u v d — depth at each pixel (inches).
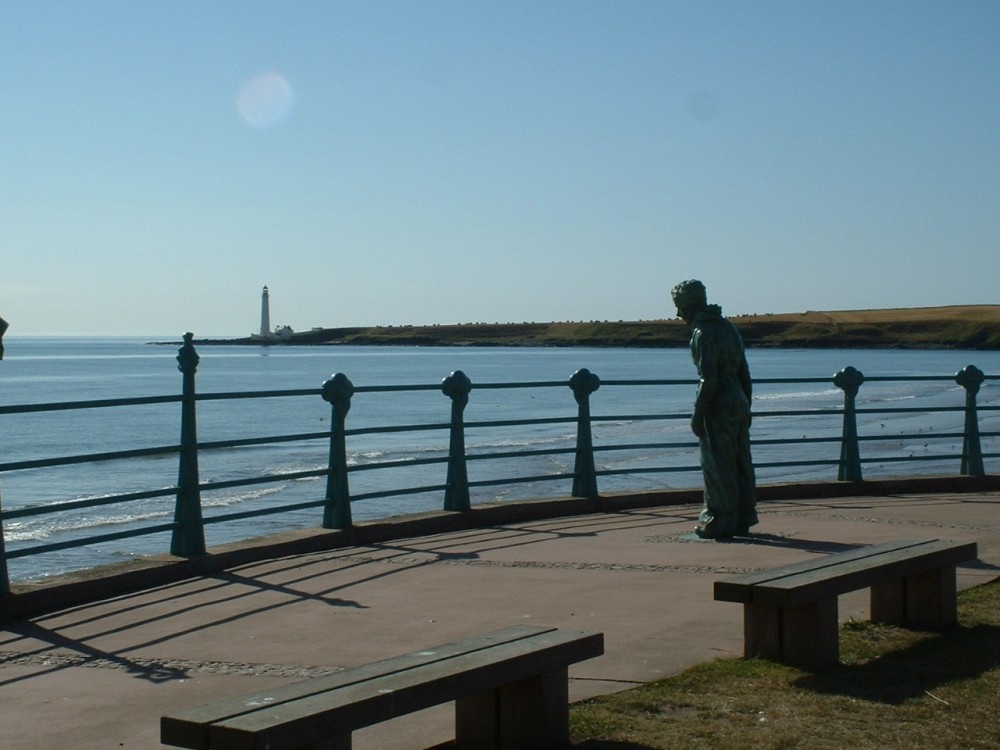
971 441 561.9
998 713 212.2
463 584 336.2
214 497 1094.4
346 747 168.4
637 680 236.5
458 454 451.2
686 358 7544.3
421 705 173.2
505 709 197.2
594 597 315.9
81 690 237.1
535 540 413.4
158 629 287.4
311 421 2389.3
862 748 193.8
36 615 304.7
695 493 513.3
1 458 1558.8
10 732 211.2
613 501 491.5
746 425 414.3
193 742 155.2
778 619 246.2
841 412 538.0
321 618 296.0
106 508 1054.4
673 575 345.4
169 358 7362.2
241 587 335.9
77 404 322.0
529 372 4746.6
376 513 911.0
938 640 263.0
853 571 247.9
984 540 401.4
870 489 535.2
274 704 162.9
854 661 246.7
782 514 468.1
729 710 214.4
